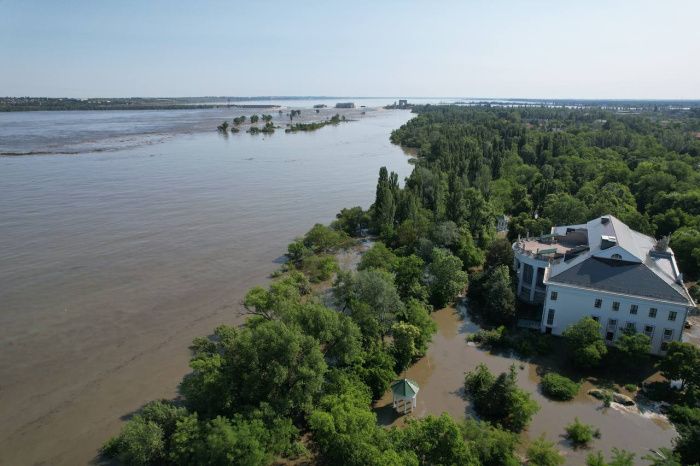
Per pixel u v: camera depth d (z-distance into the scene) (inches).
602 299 2591.0
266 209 5649.6
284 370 1910.7
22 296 3368.6
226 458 1628.9
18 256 4067.4
